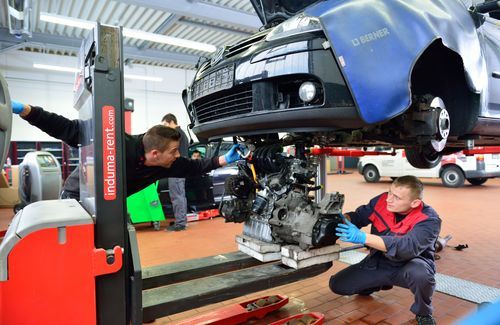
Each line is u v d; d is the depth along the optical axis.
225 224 5.56
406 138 2.15
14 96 12.52
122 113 1.50
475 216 5.54
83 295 1.37
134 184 2.11
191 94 2.45
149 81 15.14
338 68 1.74
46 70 12.96
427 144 1.95
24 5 7.16
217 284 1.83
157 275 2.03
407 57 1.68
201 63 2.56
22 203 6.18
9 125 1.28
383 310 2.43
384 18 1.72
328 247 1.97
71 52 12.91
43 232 1.30
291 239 1.97
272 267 2.11
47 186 5.70
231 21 8.79
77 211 1.48
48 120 2.17
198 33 10.98
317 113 1.75
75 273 1.35
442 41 1.79
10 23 7.80
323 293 2.74
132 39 11.23
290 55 1.80
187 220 5.50
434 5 1.90
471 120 2.21
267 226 2.12
